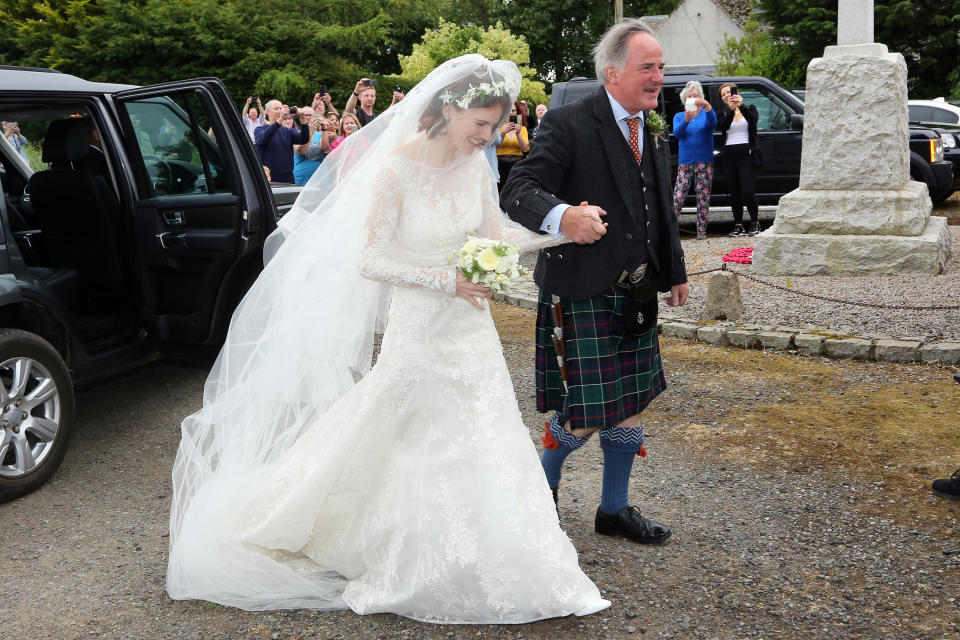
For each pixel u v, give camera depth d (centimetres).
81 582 313
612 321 305
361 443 288
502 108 279
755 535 331
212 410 328
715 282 627
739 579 298
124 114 489
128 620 286
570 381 304
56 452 406
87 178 473
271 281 323
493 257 271
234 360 327
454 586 270
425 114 278
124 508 379
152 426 485
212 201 469
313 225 317
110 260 487
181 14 2436
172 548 307
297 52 2597
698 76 1147
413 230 286
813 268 773
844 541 323
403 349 286
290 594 294
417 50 2722
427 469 280
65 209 485
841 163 773
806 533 331
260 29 2514
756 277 780
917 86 2630
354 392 299
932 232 770
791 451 409
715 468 395
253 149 474
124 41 2373
